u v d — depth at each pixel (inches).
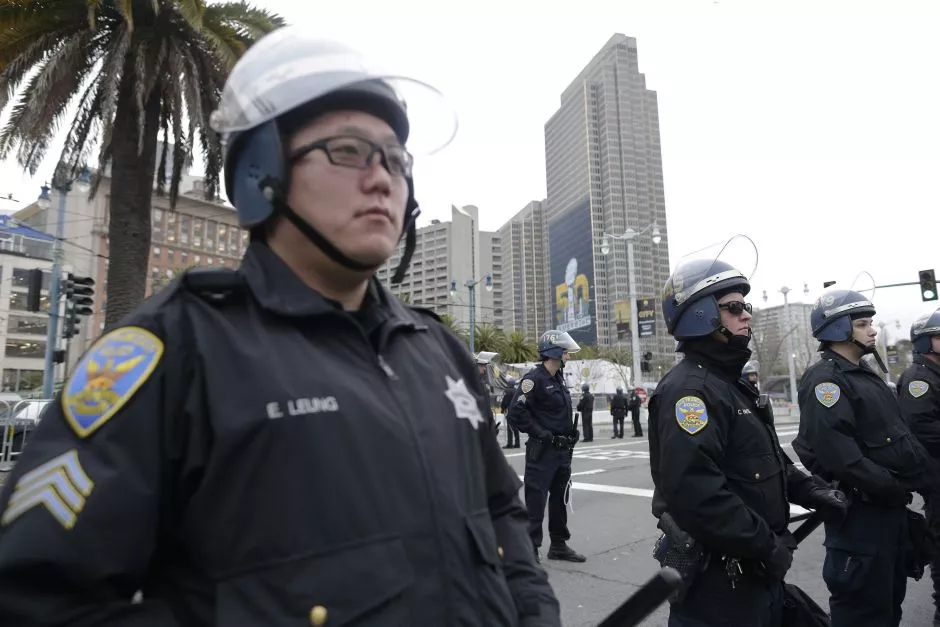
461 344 60.1
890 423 128.6
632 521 270.4
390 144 47.3
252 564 35.2
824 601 173.2
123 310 388.2
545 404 211.9
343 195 45.1
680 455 89.2
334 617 35.0
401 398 44.8
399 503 39.9
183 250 2763.3
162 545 37.4
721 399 92.7
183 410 37.3
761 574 87.6
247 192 46.7
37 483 33.6
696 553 90.3
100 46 394.6
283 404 37.8
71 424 35.8
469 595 41.7
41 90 359.9
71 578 31.9
